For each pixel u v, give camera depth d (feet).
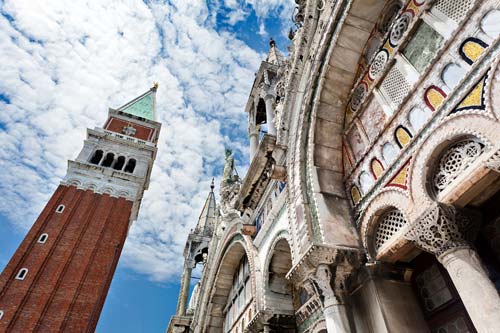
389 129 23.35
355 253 22.68
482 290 15.02
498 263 17.90
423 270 21.70
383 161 23.67
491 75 15.62
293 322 37.17
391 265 22.21
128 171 162.50
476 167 15.90
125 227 137.59
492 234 18.45
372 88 26.25
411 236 19.08
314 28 33.83
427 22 21.67
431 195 18.38
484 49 16.85
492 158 15.10
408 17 23.79
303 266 23.25
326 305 22.36
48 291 109.29
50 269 115.24
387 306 20.24
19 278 109.29
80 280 116.06
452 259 16.75
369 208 23.59
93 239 128.47
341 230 24.25
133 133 179.22
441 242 17.38
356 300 22.00
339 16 28.99
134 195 148.46
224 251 58.13
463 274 16.01
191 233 110.93
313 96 30.91
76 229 128.57
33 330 99.86
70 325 105.09
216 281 59.62
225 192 67.51
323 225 24.17
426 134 19.04
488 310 14.33
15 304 102.83
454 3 20.04
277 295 38.63
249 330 38.32
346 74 29.53
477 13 17.63
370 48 28.35
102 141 164.35
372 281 21.30
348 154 28.71
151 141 180.34
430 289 20.81
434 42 21.11
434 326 19.88
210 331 59.16
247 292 49.55
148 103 221.25
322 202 25.77
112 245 130.00
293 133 33.24
